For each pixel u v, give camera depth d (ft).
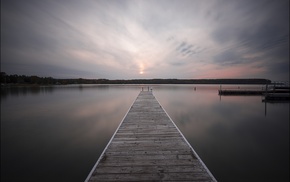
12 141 26.45
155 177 8.36
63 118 42.47
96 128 33.60
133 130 15.61
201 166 9.30
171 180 8.14
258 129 32.32
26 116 45.01
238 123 36.52
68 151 22.58
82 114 47.29
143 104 31.37
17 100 81.00
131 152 11.03
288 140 26.55
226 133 29.84
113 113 48.60
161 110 25.26
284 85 81.76
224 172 17.35
